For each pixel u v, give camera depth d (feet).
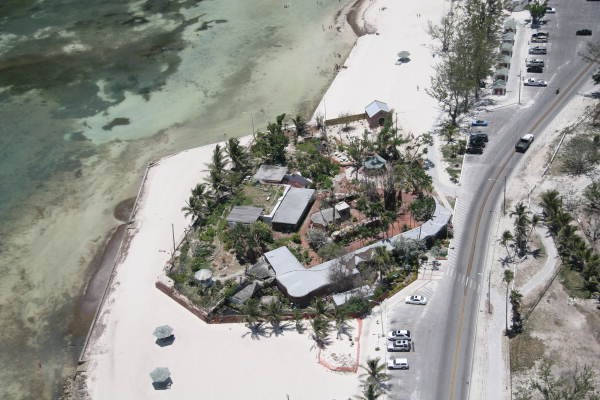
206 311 362.53
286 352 337.72
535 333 332.39
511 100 530.27
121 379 335.06
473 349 328.29
